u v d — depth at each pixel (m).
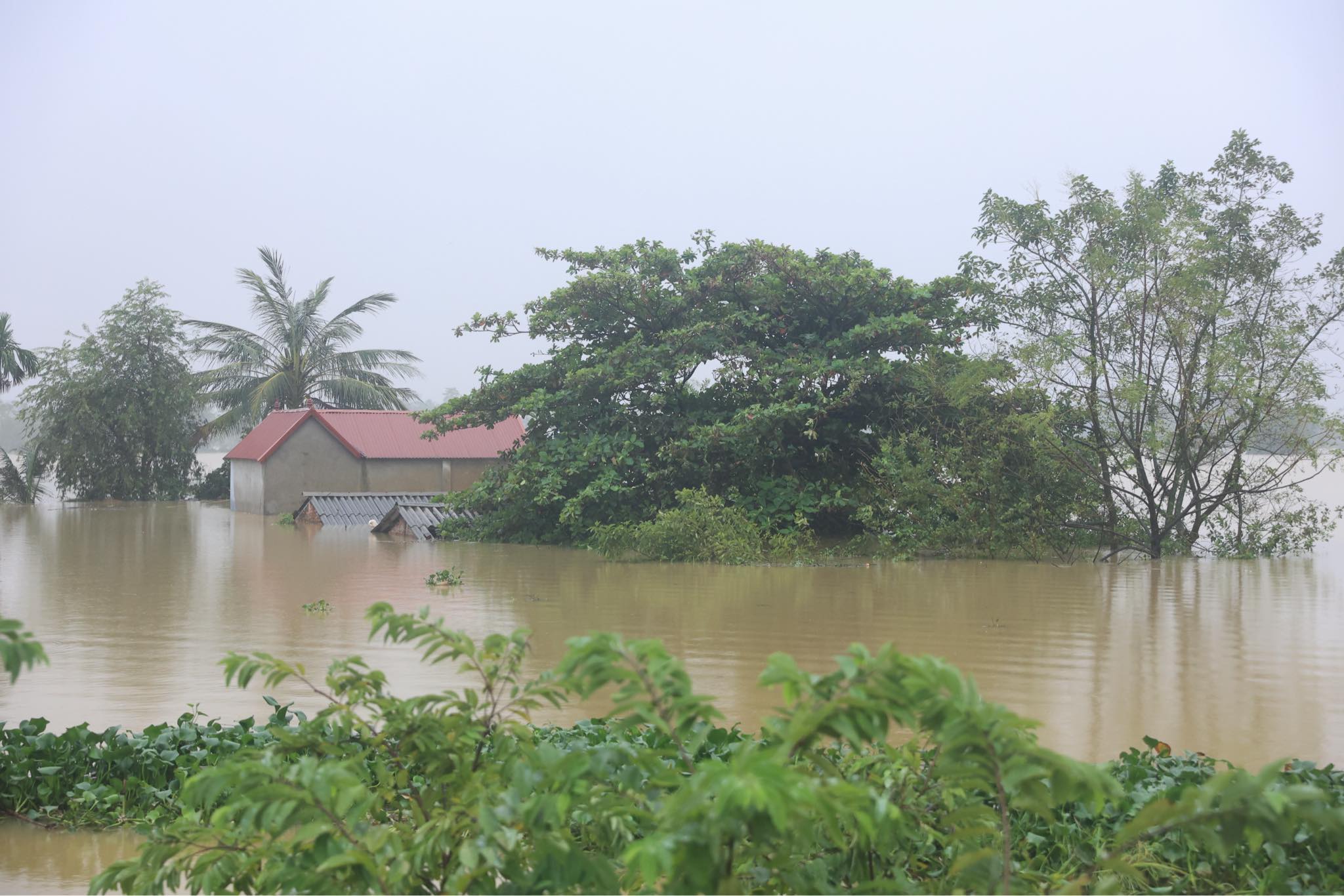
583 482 24.84
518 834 3.02
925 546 21.61
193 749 5.99
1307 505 25.33
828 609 14.15
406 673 9.49
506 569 19.30
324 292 45.69
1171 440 21.73
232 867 3.15
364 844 2.83
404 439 37.66
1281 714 8.27
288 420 37.00
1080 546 22.98
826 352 24.25
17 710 8.10
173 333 43.53
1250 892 4.29
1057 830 4.68
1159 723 7.98
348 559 21.23
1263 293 21.94
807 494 23.36
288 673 3.71
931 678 2.60
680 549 20.75
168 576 18.03
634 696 2.87
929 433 23.61
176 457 44.94
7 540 25.64
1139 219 21.16
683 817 2.40
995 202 22.70
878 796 2.66
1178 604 14.71
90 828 5.49
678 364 23.77
